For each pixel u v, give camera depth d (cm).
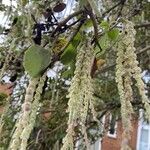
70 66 44
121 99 34
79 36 42
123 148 31
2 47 59
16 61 56
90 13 39
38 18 54
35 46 37
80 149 82
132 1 96
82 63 36
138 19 121
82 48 38
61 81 95
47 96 95
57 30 43
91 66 38
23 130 32
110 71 129
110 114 125
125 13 51
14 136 32
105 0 89
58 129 107
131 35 37
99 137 121
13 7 66
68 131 33
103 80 129
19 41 58
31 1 56
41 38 43
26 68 36
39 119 106
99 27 47
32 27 48
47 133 108
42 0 55
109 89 128
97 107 122
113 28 46
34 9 55
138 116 120
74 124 33
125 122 33
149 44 136
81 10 41
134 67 35
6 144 79
